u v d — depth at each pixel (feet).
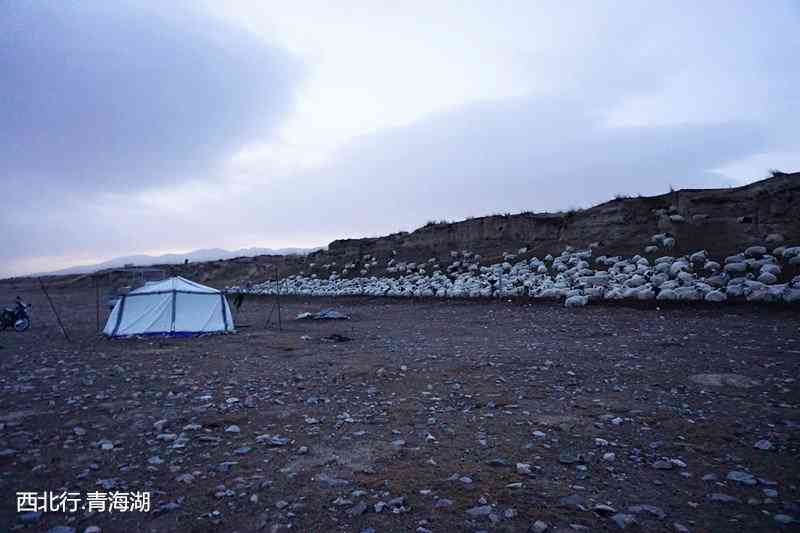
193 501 13.89
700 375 28.04
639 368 30.68
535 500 13.47
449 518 12.52
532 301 80.94
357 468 16.12
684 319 55.01
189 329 61.26
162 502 13.88
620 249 99.19
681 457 16.43
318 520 12.57
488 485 14.53
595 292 74.69
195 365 37.78
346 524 12.30
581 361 33.83
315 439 19.22
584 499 13.47
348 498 13.85
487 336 49.96
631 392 25.12
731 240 84.43
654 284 74.13
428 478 15.16
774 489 13.75
